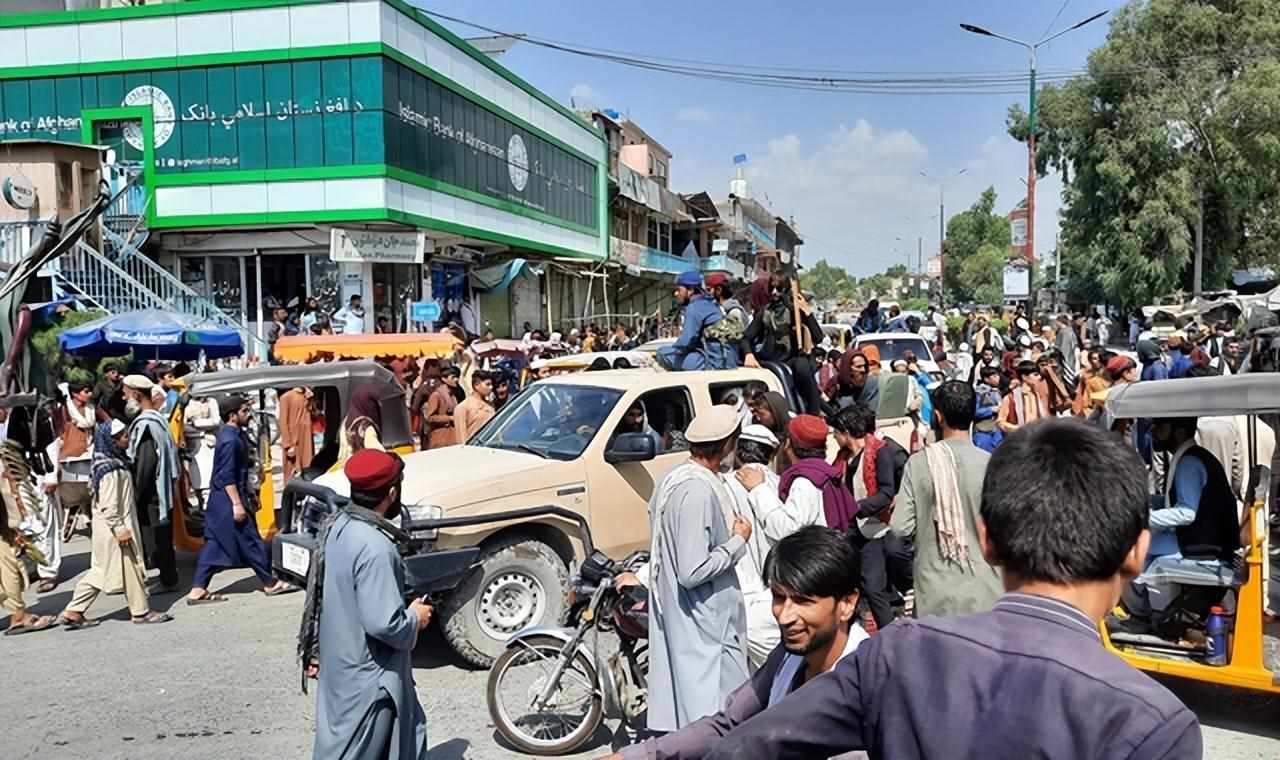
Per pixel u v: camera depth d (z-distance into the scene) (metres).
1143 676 1.52
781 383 7.93
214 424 10.12
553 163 32.00
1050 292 55.53
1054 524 1.59
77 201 17.48
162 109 20.64
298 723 5.48
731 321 8.50
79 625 7.36
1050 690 1.49
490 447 7.25
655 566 4.25
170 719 5.53
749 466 5.01
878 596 5.84
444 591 6.13
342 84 20.30
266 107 20.45
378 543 3.78
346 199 20.48
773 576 2.67
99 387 10.33
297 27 20.27
